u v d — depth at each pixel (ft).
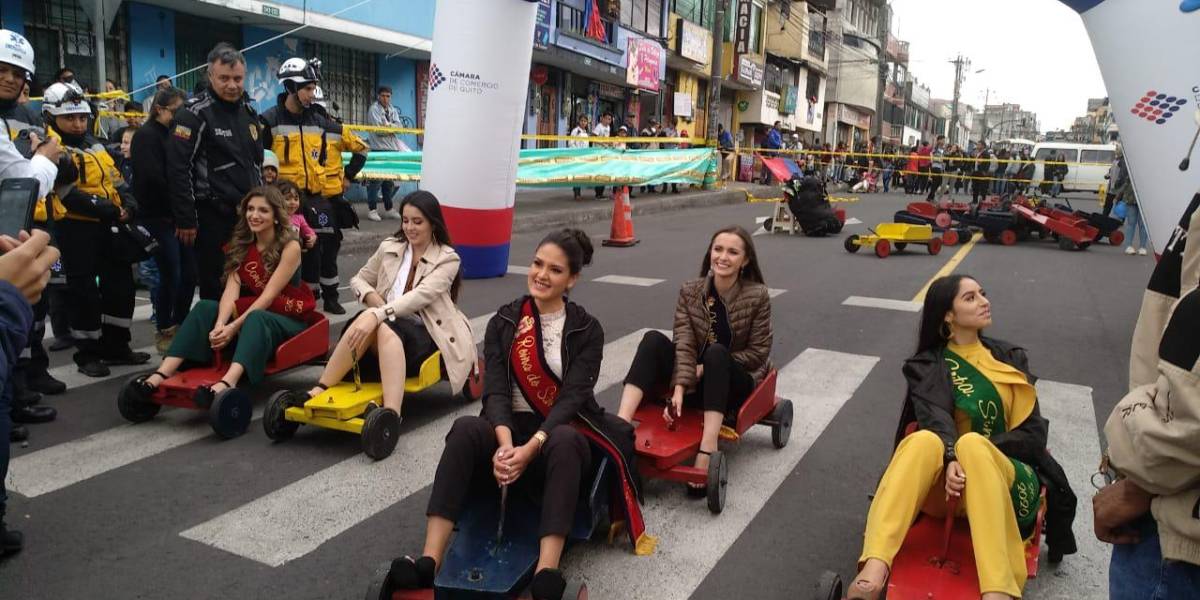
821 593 10.07
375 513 13.74
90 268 19.88
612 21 81.05
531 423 12.34
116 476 14.85
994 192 86.17
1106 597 11.71
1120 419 7.03
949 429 10.97
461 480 10.86
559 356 12.24
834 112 166.61
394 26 52.90
